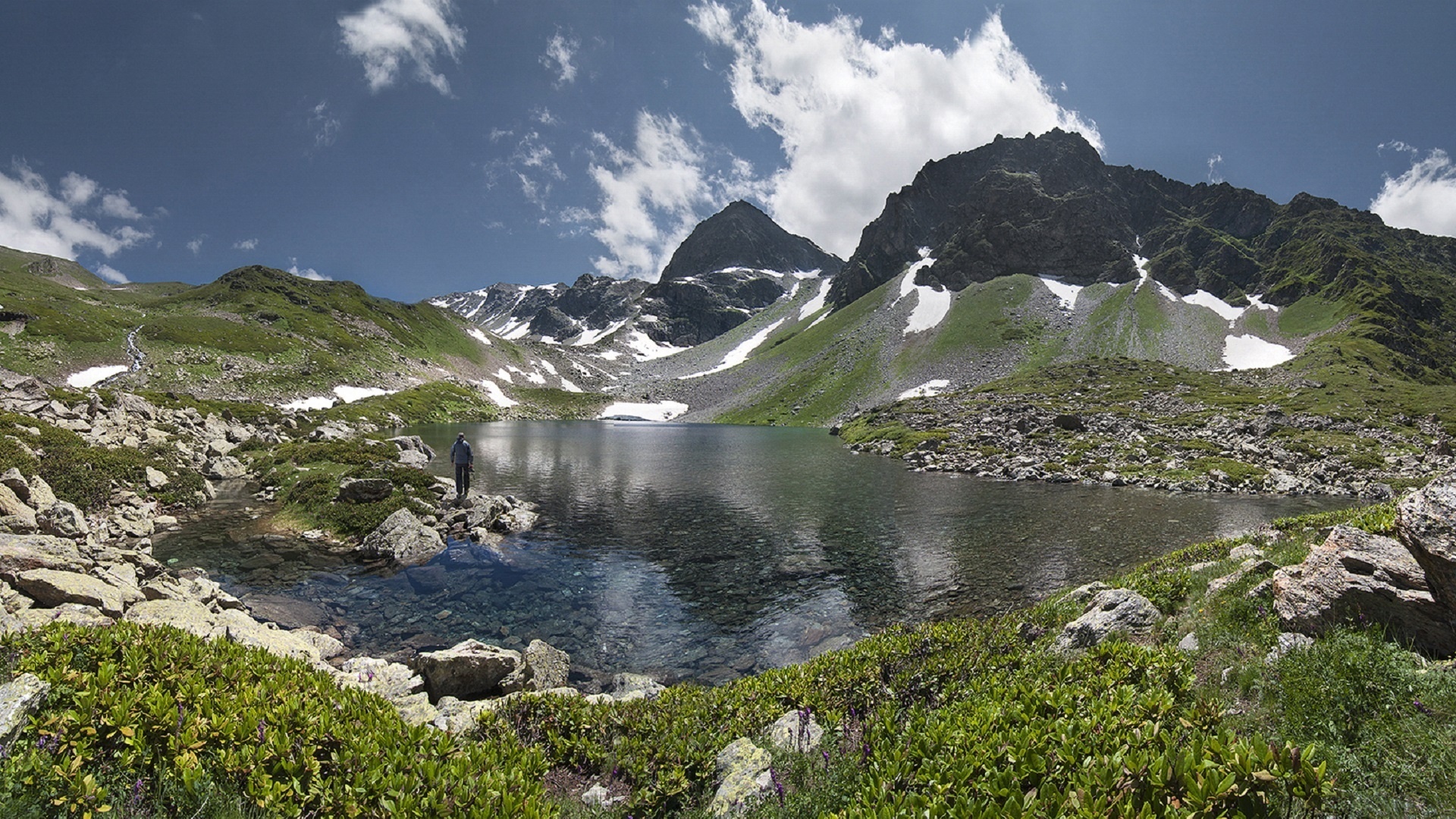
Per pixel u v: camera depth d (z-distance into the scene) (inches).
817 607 778.8
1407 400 3164.4
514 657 526.3
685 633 698.2
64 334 4490.7
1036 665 410.9
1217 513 1353.3
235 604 702.5
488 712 370.6
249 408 2709.2
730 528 1205.7
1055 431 2790.4
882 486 1768.0
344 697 314.5
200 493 1251.8
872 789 229.9
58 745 223.3
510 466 2153.1
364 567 897.5
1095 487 1770.4
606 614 752.3
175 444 1612.9
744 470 2142.0
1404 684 259.6
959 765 231.0
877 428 3597.4
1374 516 502.9
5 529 685.3
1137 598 499.8
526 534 1142.3
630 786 311.3
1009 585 850.1
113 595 518.6
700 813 275.0
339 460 1521.9
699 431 5012.3
